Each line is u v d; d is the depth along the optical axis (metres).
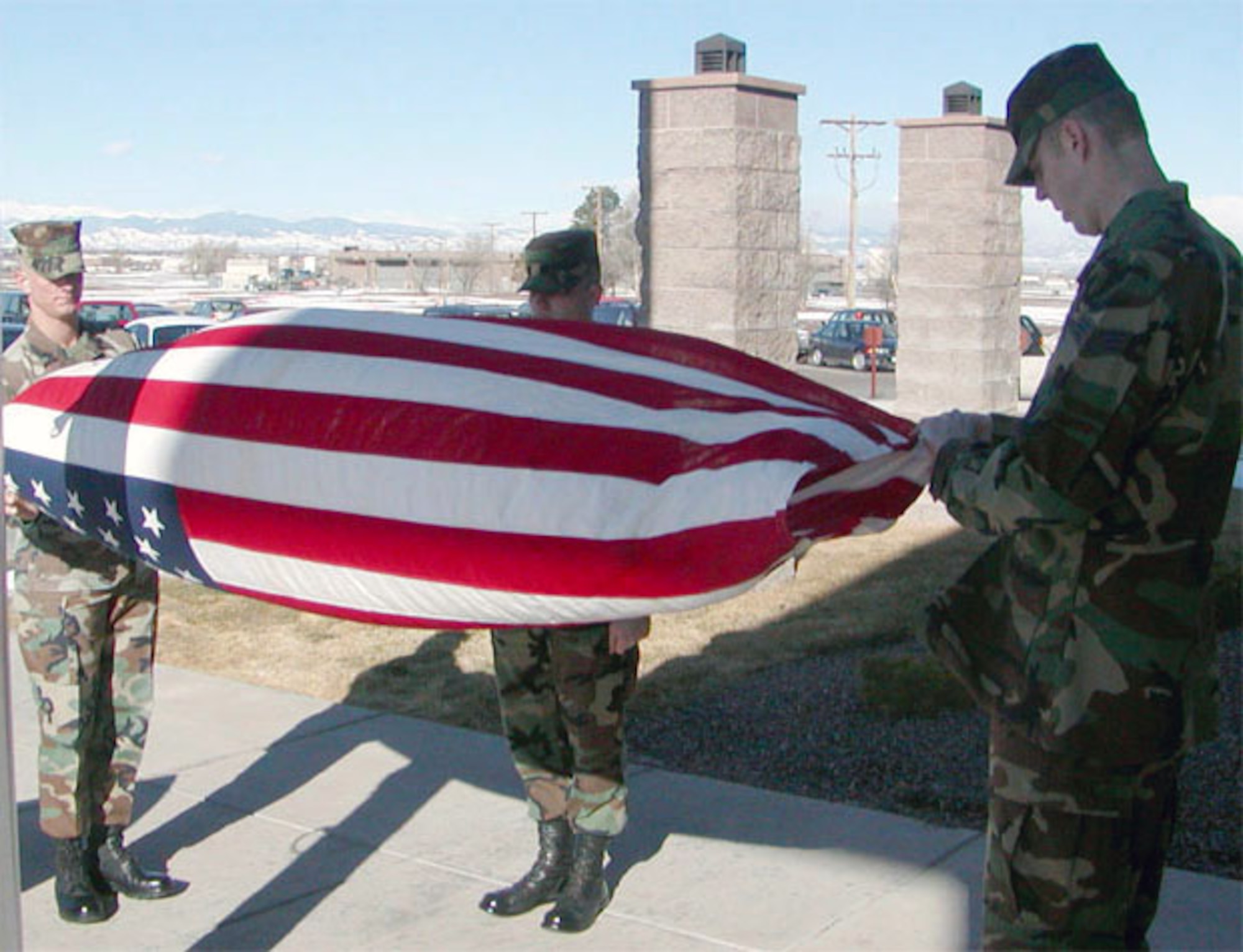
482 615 3.07
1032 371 26.33
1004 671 2.55
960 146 11.58
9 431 3.86
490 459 3.00
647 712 5.80
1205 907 3.91
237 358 3.41
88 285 81.12
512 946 3.88
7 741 2.44
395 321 3.46
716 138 7.98
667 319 8.29
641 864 4.37
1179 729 2.46
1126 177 2.50
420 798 5.03
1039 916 2.52
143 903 4.20
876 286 82.12
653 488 2.86
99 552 3.98
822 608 7.40
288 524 3.18
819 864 4.33
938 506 10.40
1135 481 2.42
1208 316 2.38
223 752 5.54
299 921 4.07
